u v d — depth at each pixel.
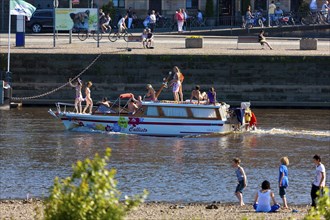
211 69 151.50
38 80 150.75
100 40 170.75
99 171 55.31
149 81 151.12
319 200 59.38
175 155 107.75
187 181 93.94
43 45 161.00
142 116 122.44
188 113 122.50
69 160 103.75
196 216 77.81
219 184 92.94
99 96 150.75
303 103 150.25
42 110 142.75
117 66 150.75
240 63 151.62
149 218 76.88
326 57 152.25
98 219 54.66
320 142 117.38
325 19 199.38
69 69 150.75
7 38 172.62
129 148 112.06
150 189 90.50
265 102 150.50
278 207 80.81
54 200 55.06
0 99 142.88
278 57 152.00
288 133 123.31
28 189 89.62
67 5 198.75
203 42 172.12
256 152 110.12
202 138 121.19
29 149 109.31
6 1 193.75
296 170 100.19
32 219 75.56
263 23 198.62
